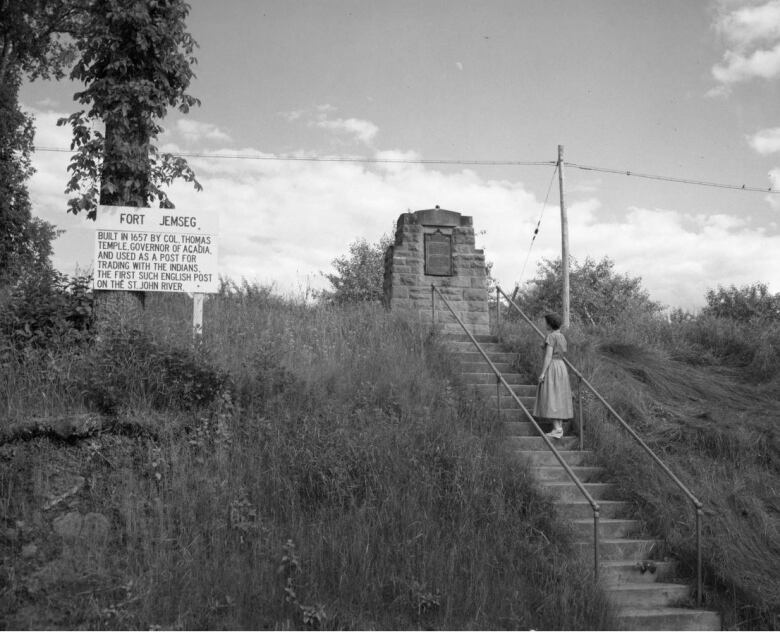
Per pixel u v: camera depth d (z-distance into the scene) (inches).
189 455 318.0
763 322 641.6
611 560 325.4
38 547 269.9
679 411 465.7
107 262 415.5
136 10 419.8
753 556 338.3
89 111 429.4
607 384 465.4
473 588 276.4
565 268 1008.2
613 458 390.0
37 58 990.4
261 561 275.3
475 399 428.8
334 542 283.1
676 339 608.7
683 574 324.5
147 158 433.7
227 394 346.0
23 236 904.9
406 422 364.8
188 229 426.9
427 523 302.8
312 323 497.4
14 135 892.0
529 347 510.3
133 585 255.4
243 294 547.8
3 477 292.8
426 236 611.2
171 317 436.8
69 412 327.0
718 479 395.5
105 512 291.3
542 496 338.6
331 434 335.0
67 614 243.0
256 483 310.2
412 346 487.5
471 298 608.1
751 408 483.5
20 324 380.5
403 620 261.1
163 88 442.6
